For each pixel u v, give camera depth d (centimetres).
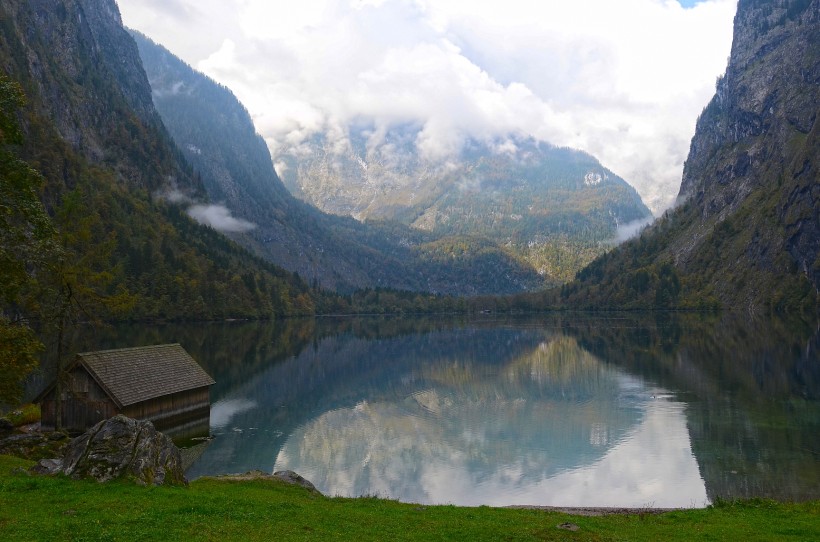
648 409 7369
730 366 10619
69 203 5078
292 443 5938
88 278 5184
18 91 4256
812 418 6600
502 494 4522
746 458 5200
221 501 2698
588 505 4231
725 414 6906
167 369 6494
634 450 5609
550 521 2898
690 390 8494
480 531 2517
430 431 6538
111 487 2702
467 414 7412
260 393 8775
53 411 5466
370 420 7069
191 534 2111
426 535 2416
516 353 14262
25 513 2255
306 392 8950
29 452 4344
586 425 6681
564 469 5119
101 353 5819
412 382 9994
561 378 10075
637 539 2523
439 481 4841
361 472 5069
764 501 3391
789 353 12238
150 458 2991
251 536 2159
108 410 5512
